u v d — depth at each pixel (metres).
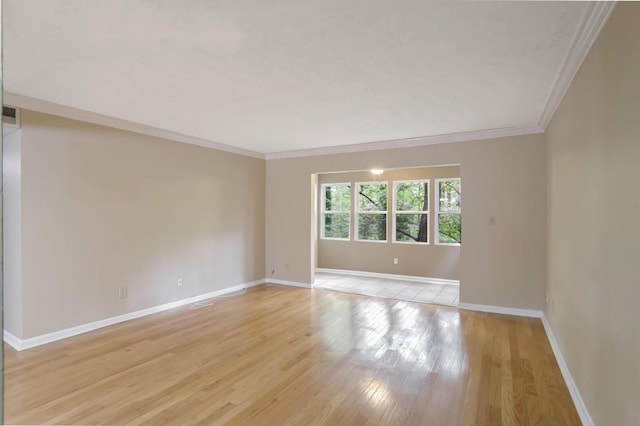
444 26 2.00
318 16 1.89
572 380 2.54
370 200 7.45
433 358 3.13
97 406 2.35
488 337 3.65
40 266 3.40
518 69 2.58
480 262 4.63
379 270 7.21
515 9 1.83
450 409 2.33
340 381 2.71
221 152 5.45
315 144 5.39
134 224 4.21
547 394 2.53
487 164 4.59
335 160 5.73
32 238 3.34
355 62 2.47
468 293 4.71
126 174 4.13
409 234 7.00
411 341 3.54
